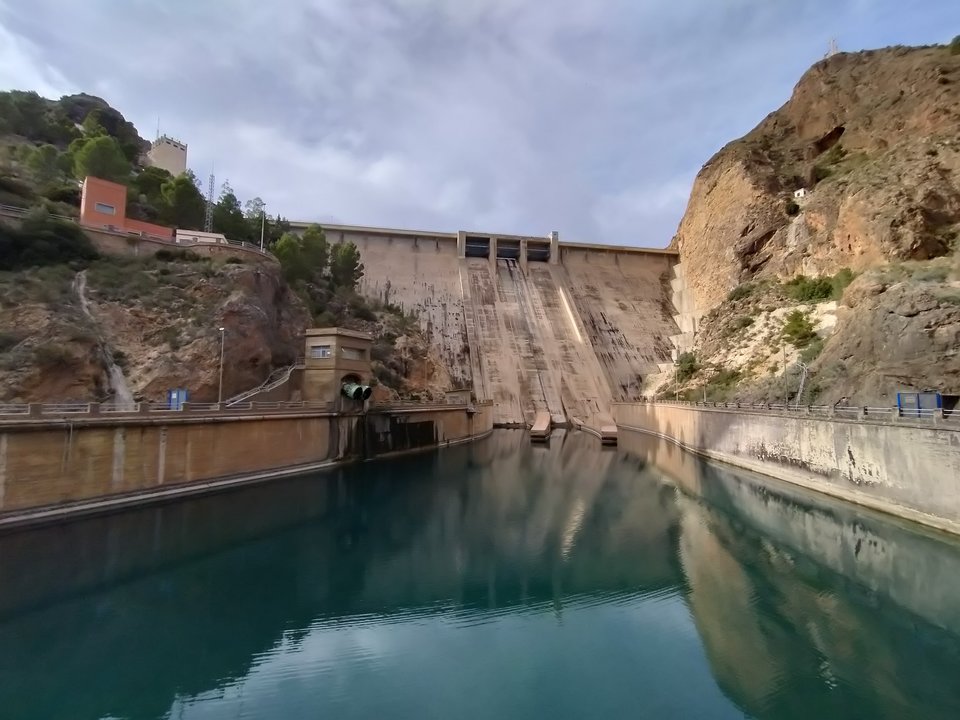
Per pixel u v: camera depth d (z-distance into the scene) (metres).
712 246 102.88
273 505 31.98
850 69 99.56
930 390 35.62
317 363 46.53
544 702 13.86
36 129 88.00
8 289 36.75
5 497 23.47
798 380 49.81
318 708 13.50
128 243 48.97
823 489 34.88
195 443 32.66
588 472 47.28
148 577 21.11
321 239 83.88
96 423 26.95
